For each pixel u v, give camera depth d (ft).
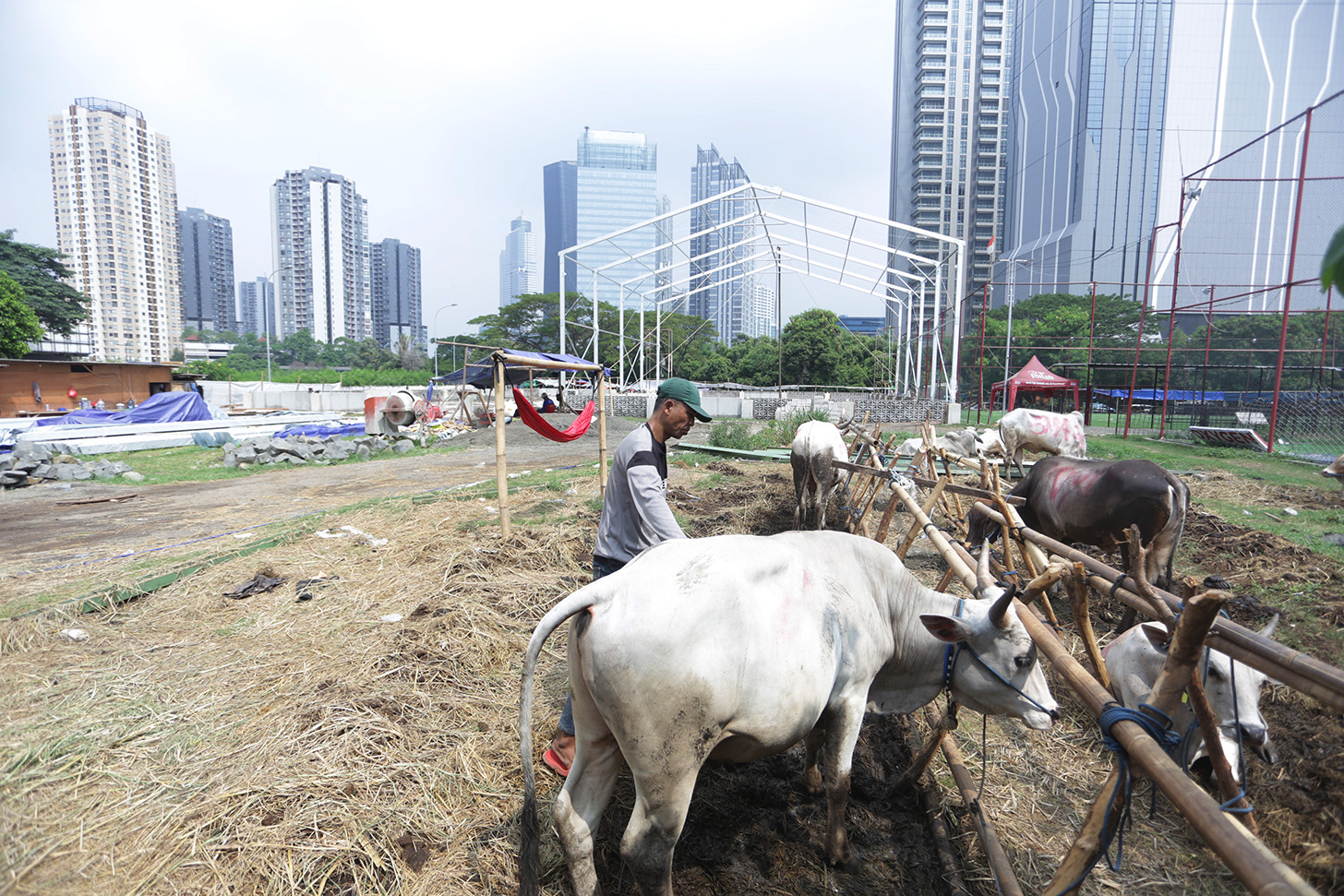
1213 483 36.96
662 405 10.53
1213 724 7.83
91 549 23.71
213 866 8.81
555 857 9.49
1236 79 195.00
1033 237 302.86
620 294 118.21
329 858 9.05
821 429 24.47
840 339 176.55
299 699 12.69
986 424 83.56
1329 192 47.70
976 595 10.46
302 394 127.13
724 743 8.18
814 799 11.02
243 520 28.68
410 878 8.93
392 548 22.49
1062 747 12.58
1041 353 147.33
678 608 7.61
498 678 14.05
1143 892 9.24
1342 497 32.37
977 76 336.70
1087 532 17.19
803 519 24.61
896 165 390.21
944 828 10.39
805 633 8.37
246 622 16.66
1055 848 10.08
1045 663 15.17
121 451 53.52
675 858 9.76
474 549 20.92
